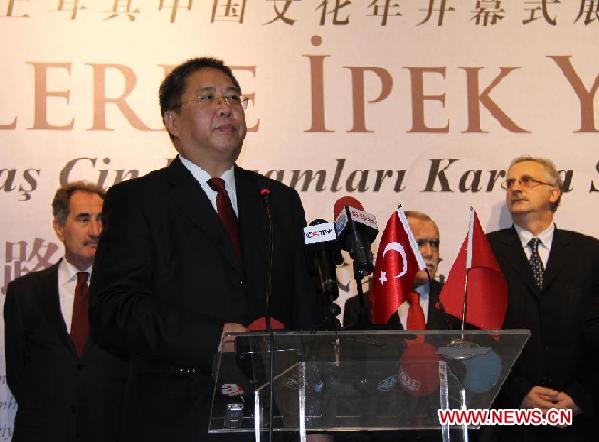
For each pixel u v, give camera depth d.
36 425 4.44
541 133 5.07
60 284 4.73
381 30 5.13
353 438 3.48
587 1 5.20
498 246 4.83
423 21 5.15
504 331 2.19
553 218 4.94
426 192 5.00
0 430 4.61
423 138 5.05
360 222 2.59
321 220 2.64
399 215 2.91
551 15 5.19
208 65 3.36
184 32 5.07
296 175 5.00
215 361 2.35
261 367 2.34
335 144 5.02
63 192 4.85
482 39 5.15
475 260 3.11
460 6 5.17
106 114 4.95
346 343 2.24
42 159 4.88
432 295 4.57
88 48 5.00
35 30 4.97
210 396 2.80
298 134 5.02
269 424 2.30
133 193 3.05
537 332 4.47
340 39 5.11
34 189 4.85
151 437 2.76
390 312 2.82
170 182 3.11
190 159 3.28
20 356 4.64
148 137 4.96
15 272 4.75
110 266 2.92
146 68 5.02
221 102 3.24
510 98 5.10
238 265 2.99
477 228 3.16
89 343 4.57
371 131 5.04
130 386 2.90
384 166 5.02
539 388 4.30
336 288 2.55
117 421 4.45
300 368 2.34
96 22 5.02
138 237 2.95
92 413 4.45
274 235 3.11
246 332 2.21
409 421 2.42
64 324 4.63
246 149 4.99
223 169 3.27
